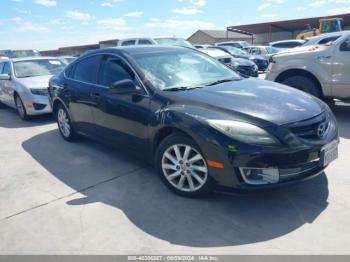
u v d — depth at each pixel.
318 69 6.13
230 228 2.92
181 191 3.48
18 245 2.87
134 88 3.79
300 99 3.52
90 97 4.66
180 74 4.12
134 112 3.87
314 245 2.63
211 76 4.31
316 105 3.48
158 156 3.62
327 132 3.28
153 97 3.68
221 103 3.27
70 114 5.37
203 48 16.30
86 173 4.34
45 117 8.20
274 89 3.80
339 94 6.02
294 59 6.48
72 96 5.12
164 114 3.46
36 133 6.61
